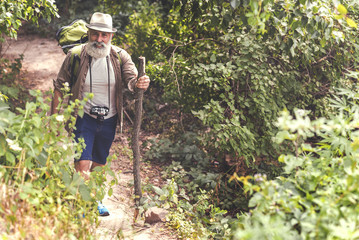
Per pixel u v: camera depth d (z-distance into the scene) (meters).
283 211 2.29
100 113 3.88
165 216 4.27
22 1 4.54
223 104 5.51
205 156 6.03
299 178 2.50
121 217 4.20
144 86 3.94
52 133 2.74
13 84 7.19
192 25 5.66
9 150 2.64
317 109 5.47
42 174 2.63
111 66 3.91
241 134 4.75
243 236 2.01
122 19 9.28
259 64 5.11
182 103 5.92
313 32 4.10
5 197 2.36
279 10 4.16
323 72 5.60
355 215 2.11
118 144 6.53
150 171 5.85
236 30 4.81
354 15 5.27
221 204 5.12
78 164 3.82
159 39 6.10
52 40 11.58
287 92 5.47
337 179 2.36
